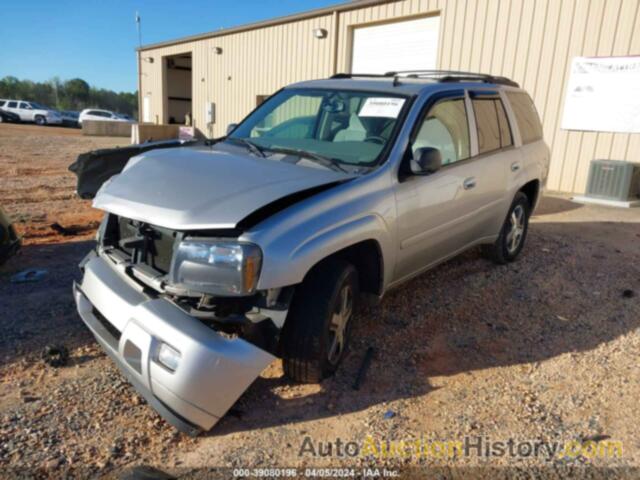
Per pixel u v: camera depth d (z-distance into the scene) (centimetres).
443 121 430
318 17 1567
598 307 463
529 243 663
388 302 462
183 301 290
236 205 287
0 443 267
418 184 387
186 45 2292
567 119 1068
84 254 584
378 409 310
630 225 782
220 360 264
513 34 1122
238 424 293
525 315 446
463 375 352
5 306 433
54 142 2233
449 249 454
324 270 318
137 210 306
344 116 420
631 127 986
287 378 337
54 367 342
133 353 280
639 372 356
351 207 328
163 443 275
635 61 965
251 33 1845
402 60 1376
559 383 344
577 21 1028
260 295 288
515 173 531
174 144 462
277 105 475
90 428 284
